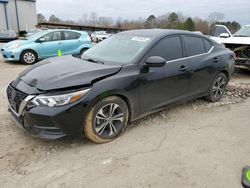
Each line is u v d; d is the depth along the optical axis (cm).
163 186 278
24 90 329
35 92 318
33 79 341
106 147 350
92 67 363
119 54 409
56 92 314
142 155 334
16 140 357
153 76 392
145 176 292
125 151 342
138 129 406
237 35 921
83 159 321
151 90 396
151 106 407
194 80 467
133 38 435
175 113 478
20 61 1065
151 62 368
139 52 393
